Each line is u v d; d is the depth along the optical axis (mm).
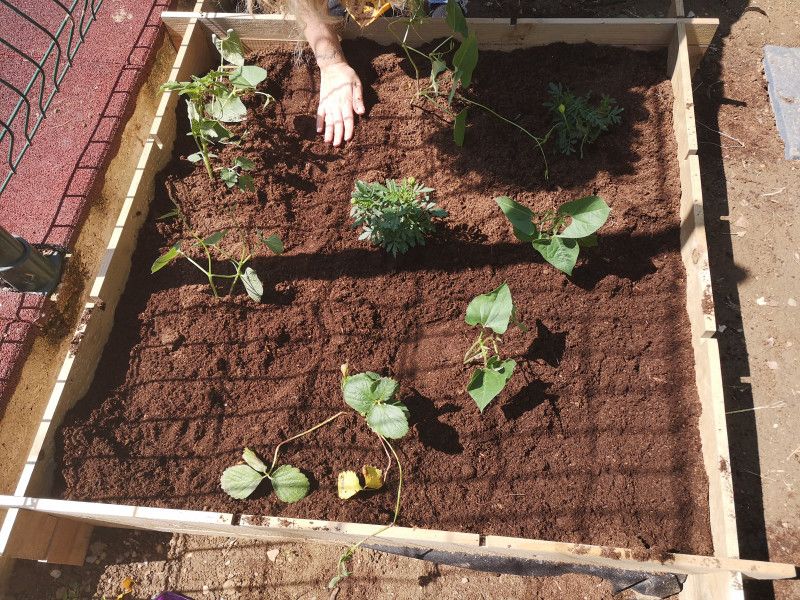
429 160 2514
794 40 2961
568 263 2016
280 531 1909
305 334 2229
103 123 2979
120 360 2221
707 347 2020
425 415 2078
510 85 2617
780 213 2637
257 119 2615
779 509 2186
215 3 2916
